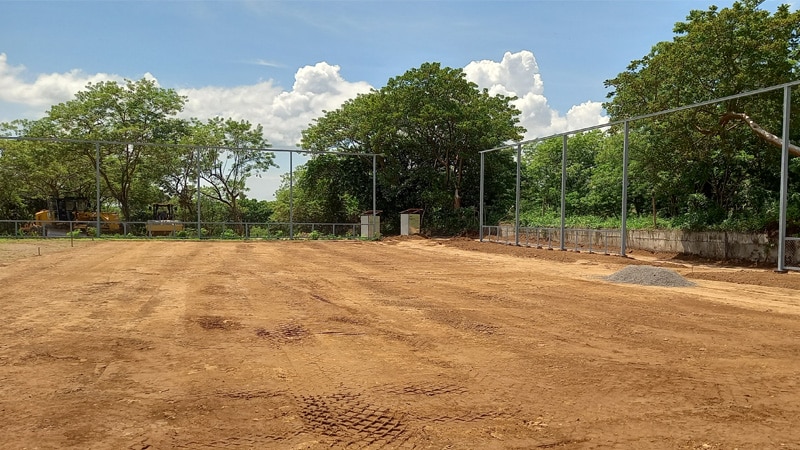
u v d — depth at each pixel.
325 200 48.03
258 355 6.77
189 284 13.19
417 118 38.84
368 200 45.00
